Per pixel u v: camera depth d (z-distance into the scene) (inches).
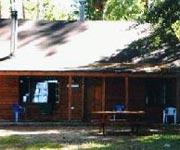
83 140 833.5
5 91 1264.8
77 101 1272.1
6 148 729.6
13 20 1311.5
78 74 1190.9
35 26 1419.8
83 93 1256.2
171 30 1028.5
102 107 1209.4
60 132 980.6
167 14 902.4
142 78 1275.8
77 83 1274.6
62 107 1272.1
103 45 1338.6
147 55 1283.2
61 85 1273.4
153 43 1152.8
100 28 1414.9
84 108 1256.2
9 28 1398.9
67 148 728.3
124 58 1275.8
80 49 1320.1
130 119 1143.0
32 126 1128.8
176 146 740.7
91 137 885.8
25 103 1266.0
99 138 869.2
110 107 1266.0
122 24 1428.4
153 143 778.2
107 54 1296.8
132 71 1180.5
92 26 1423.5
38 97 1273.4
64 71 1189.1
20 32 1385.3
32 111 1264.8
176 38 1093.8
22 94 1269.7
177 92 1197.7
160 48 1251.8
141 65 1230.9
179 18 894.4
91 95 1266.0
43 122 1187.9
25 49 1312.7
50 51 1306.6
